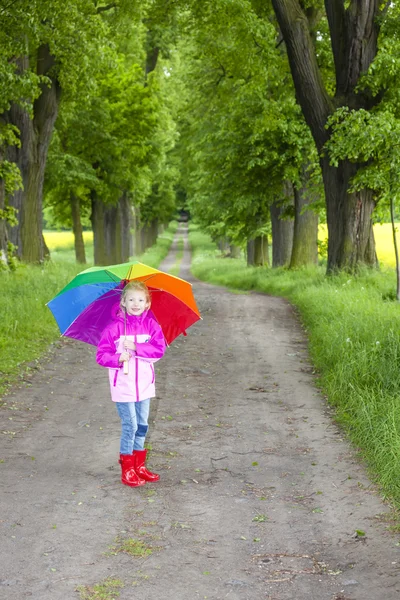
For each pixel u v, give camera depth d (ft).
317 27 73.77
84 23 58.18
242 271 116.16
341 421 23.90
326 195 64.90
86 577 12.98
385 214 65.67
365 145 54.13
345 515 16.14
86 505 16.72
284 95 78.69
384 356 28.63
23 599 12.09
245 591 12.53
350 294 50.31
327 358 32.09
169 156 170.30
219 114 94.07
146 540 14.73
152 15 78.69
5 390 28.37
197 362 35.29
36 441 21.98
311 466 19.72
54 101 79.77
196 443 21.99
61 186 110.01
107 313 18.67
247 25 64.23
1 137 67.10
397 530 15.12
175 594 12.39
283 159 85.05
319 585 12.77
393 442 19.03
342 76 62.03
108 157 116.78
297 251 93.04
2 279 58.44
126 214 160.45
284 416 25.11
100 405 26.76
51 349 38.14
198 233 375.45
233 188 94.99
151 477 18.57
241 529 15.40
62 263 87.61
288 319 50.72
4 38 49.88
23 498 17.10
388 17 60.54
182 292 18.58
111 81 114.93
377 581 12.87
